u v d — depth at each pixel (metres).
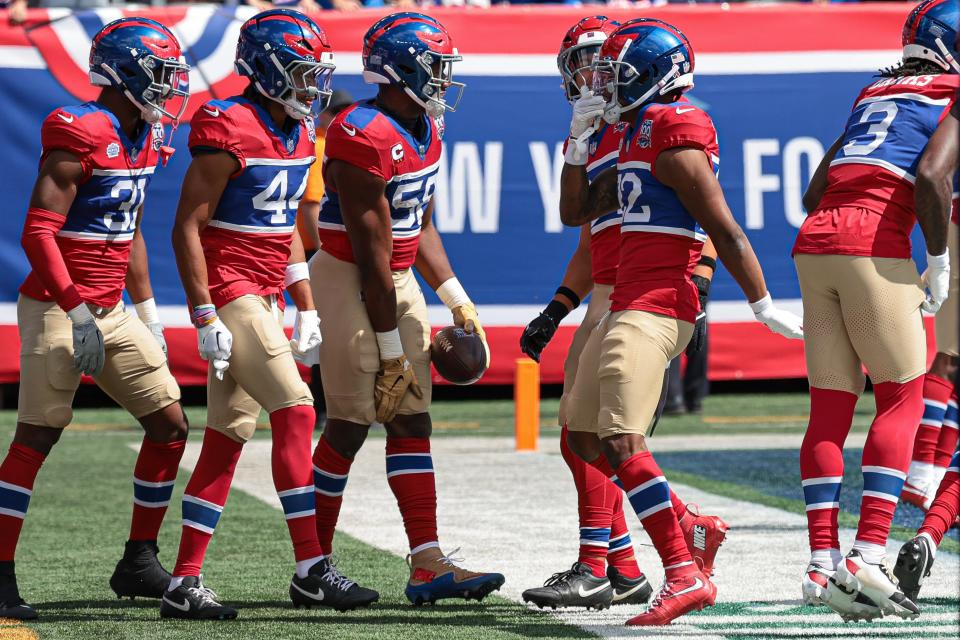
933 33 11.89
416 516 12.52
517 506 17.97
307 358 13.70
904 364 11.41
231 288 12.02
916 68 12.06
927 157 11.30
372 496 18.94
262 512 17.75
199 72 28.86
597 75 11.50
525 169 30.41
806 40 31.28
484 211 30.28
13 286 28.70
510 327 30.38
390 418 12.46
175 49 11.92
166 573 12.62
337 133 12.02
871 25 31.44
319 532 12.82
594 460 12.12
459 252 30.23
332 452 12.66
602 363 11.31
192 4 32.00
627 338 11.20
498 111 30.28
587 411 11.85
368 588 12.90
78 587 13.27
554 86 30.45
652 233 11.27
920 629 11.20
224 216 12.05
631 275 11.35
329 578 12.05
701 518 12.26
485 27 30.23
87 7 31.66
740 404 31.59
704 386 29.73
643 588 12.54
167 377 12.53
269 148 12.02
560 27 30.55
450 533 15.96
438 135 12.82
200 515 12.02
